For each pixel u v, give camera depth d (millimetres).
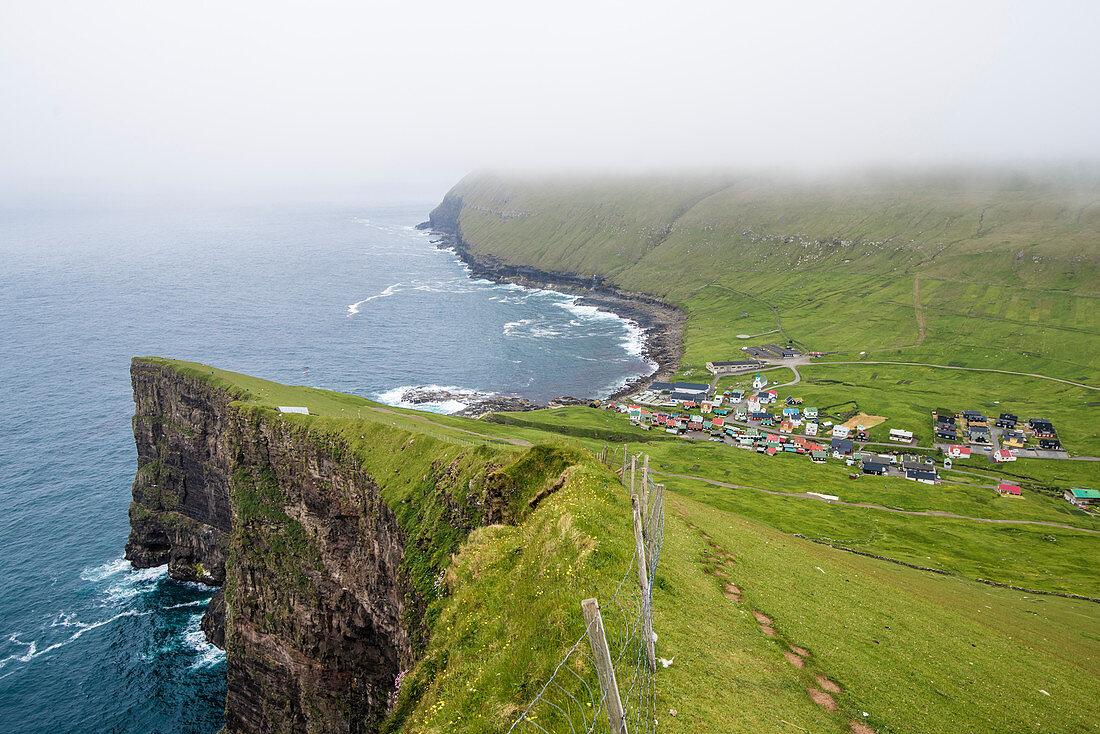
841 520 115125
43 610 113938
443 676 32062
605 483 46000
